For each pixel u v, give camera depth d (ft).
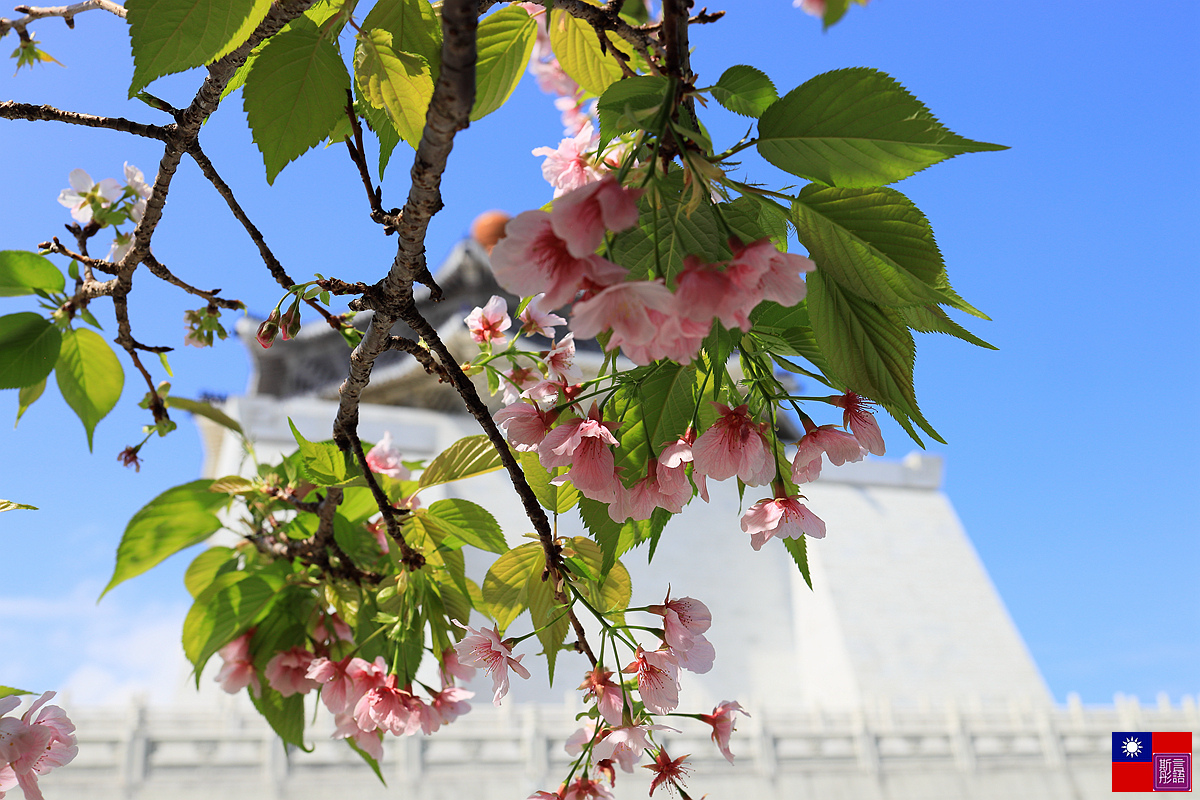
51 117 3.32
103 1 3.77
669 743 38.47
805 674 63.31
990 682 61.93
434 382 66.13
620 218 1.97
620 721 3.59
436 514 4.94
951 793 41.32
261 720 33.71
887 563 68.03
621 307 2.04
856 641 61.21
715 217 2.39
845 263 2.50
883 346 2.66
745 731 40.47
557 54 3.94
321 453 4.68
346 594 5.55
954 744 43.34
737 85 2.42
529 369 4.91
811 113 2.20
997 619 66.80
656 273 2.35
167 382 5.79
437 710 4.74
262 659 5.68
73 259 5.11
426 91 3.01
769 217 2.89
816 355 3.15
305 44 2.97
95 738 30.32
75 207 5.72
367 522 6.24
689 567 64.59
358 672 4.87
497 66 3.81
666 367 3.18
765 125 2.28
